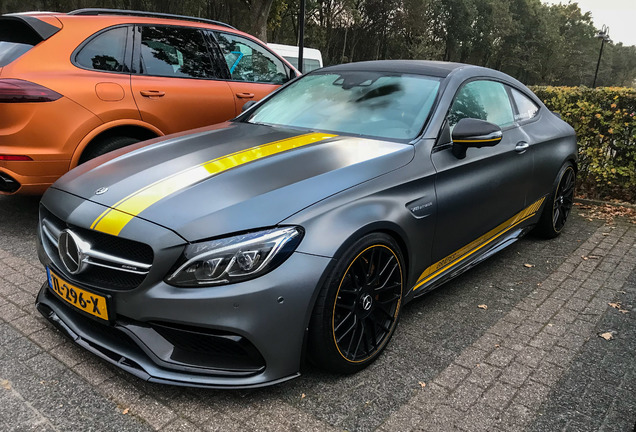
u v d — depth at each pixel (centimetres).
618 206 573
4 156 361
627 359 257
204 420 200
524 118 388
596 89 588
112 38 423
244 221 199
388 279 241
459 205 286
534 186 379
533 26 9050
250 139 280
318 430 197
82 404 207
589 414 213
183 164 245
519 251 417
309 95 340
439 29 7256
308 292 202
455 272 307
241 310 193
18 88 355
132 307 200
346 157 249
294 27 4716
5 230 411
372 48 6078
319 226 209
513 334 279
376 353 242
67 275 223
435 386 228
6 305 287
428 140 277
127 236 199
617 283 356
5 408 203
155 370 201
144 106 423
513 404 217
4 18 410
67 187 245
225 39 512
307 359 225
